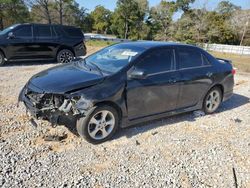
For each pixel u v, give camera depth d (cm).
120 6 4800
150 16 4859
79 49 1137
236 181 324
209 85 530
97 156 358
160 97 451
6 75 801
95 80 385
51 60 1112
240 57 3191
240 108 608
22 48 998
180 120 507
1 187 283
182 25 4438
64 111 359
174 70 470
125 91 402
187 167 347
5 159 334
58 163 335
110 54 475
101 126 390
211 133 457
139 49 450
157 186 304
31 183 293
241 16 4575
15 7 3888
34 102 376
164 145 401
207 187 309
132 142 404
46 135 401
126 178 315
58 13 4306
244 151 401
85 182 302
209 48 4056
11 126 426
